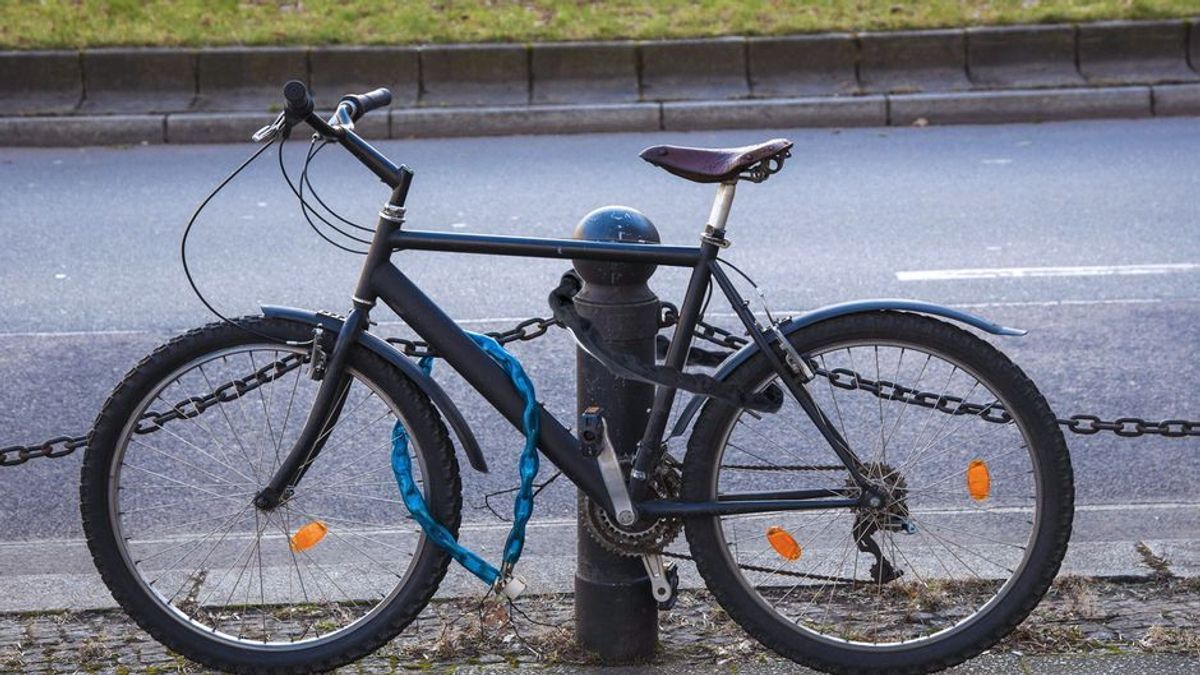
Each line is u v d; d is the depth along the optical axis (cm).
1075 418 462
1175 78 1324
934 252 874
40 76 1331
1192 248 870
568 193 1050
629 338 380
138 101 1327
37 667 407
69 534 534
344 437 577
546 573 466
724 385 368
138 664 409
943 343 373
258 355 444
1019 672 390
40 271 867
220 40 1359
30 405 652
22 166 1191
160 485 546
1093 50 1350
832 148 1199
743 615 385
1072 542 482
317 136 367
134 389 383
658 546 382
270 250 908
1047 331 726
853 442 540
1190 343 706
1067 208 975
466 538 509
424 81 1341
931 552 459
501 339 465
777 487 536
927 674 384
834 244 898
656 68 1348
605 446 375
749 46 1347
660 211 986
